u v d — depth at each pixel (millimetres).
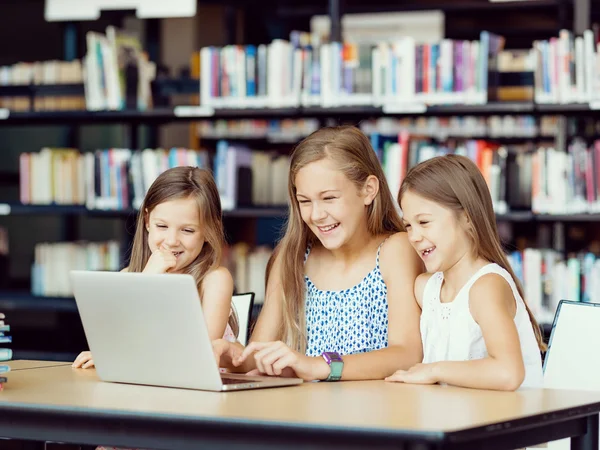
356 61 4305
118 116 4723
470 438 1327
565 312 2342
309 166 2168
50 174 4938
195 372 1713
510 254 4199
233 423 1397
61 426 1532
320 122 4648
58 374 1970
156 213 2244
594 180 4066
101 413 1494
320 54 4355
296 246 2324
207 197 2256
